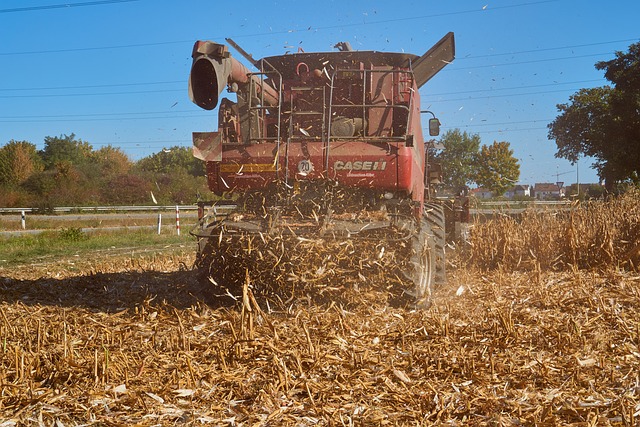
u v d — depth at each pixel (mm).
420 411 4359
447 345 5871
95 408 4469
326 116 8547
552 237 11234
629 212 11828
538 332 6156
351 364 5301
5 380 4883
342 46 9555
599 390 4688
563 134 45031
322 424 4219
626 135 42500
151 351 5746
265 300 7820
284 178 8016
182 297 8750
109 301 8680
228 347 5680
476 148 53219
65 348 5410
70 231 21562
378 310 7395
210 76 7355
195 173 48562
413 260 7633
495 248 11539
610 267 10312
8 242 20125
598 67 43438
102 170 57031
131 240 20938
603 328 6441
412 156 7984
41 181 45500
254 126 8305
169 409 4422
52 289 9602
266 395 4609
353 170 7910
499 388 4777
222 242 7805
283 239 7488
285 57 9297
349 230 7523
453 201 12602
